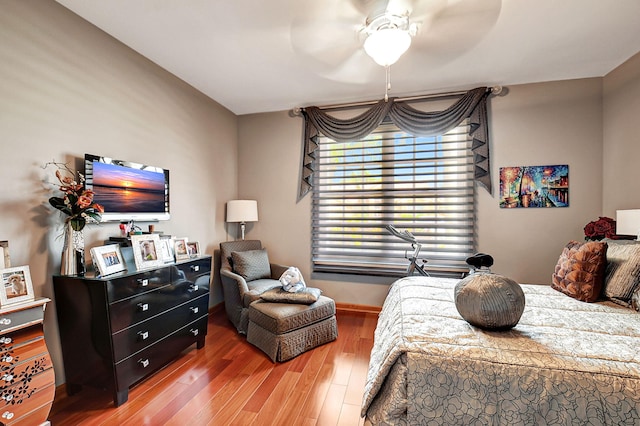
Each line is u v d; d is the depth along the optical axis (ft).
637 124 7.95
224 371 7.19
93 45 6.78
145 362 6.45
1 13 5.21
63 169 6.20
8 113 5.31
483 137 9.78
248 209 11.50
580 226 9.36
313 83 9.68
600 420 3.24
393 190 11.10
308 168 11.76
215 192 11.39
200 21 6.56
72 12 6.31
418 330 4.42
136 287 6.25
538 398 3.44
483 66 8.52
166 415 5.62
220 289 11.69
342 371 7.19
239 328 9.32
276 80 9.48
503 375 3.60
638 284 5.43
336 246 11.68
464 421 3.60
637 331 4.33
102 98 7.01
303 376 6.97
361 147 11.46
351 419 5.53
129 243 6.97
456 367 3.75
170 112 9.11
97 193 6.71
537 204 9.68
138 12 6.28
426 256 10.77
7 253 4.94
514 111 9.81
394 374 4.04
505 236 9.99
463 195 10.39
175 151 9.34
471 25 6.61
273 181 12.44
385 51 6.34
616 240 6.97
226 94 10.68
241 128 12.76
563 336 4.18
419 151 10.79
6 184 5.29
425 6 5.97
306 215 12.03
